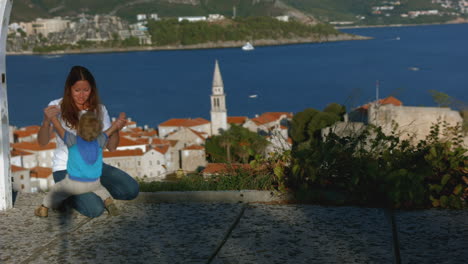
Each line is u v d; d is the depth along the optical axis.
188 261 3.35
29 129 91.38
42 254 3.62
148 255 3.50
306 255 3.39
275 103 142.62
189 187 5.91
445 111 17.84
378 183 4.59
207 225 4.12
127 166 68.69
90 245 3.76
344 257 3.32
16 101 155.50
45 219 4.54
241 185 5.49
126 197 4.94
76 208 4.54
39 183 61.75
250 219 4.27
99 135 4.50
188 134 77.81
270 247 3.56
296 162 5.00
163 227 4.12
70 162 4.40
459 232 3.72
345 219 4.16
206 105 144.38
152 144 72.69
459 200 4.39
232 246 3.61
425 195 4.58
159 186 6.09
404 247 3.46
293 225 4.05
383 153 5.10
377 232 3.80
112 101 154.62
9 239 4.00
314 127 46.56
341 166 4.94
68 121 4.59
